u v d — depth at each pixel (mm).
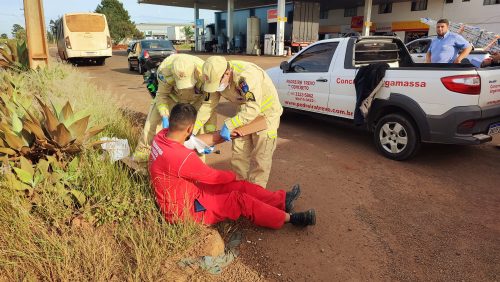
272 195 3209
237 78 3098
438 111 4430
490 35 14156
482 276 2723
